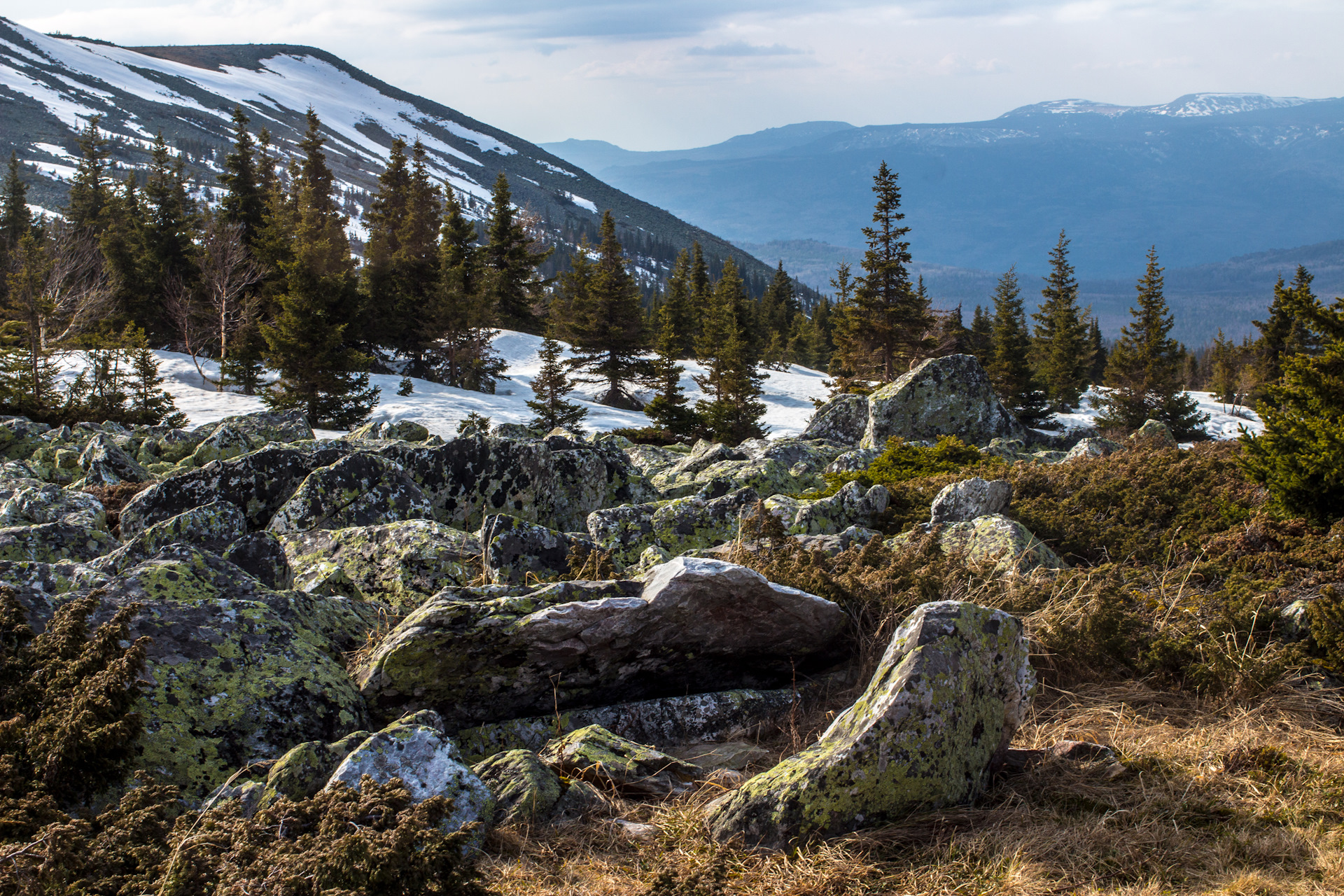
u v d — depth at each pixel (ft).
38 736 12.75
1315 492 27.17
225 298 139.74
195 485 31.40
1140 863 12.04
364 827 10.80
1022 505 33.37
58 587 17.72
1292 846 12.10
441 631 16.57
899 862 12.46
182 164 190.29
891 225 169.68
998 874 11.88
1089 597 21.03
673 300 221.05
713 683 19.66
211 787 14.05
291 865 10.16
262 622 16.93
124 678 13.38
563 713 18.21
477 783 13.70
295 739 15.29
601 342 164.04
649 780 15.29
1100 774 14.73
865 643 19.95
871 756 13.23
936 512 33.78
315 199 183.73
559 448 37.14
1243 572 24.73
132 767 13.57
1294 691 17.81
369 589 23.57
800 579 21.61
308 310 108.68
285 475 32.09
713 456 53.47
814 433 79.82
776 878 12.03
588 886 12.17
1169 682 19.11
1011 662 15.16
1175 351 172.35
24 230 205.98
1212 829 12.89
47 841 10.53
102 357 111.34
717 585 17.56
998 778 14.76
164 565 17.79
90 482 43.55
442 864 10.46
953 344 183.32
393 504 29.04
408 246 167.22
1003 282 231.30
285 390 110.73
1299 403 28.96
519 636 16.78
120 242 154.20
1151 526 30.55
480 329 159.33
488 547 24.02
